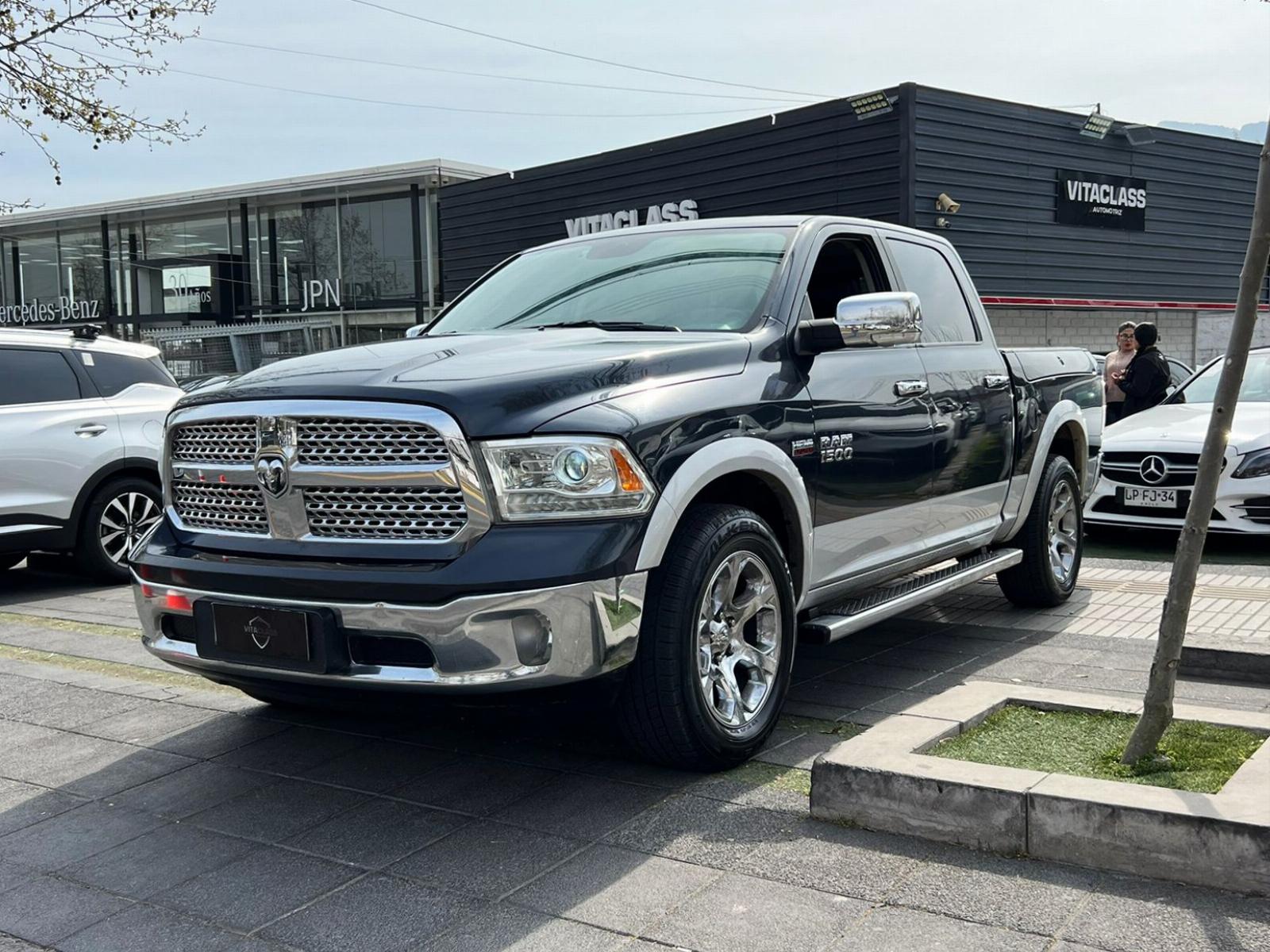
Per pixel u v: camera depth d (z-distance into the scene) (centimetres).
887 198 1686
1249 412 842
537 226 2161
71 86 982
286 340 2991
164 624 390
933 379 493
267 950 274
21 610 728
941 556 507
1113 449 846
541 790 366
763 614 392
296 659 342
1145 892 279
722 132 1866
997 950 256
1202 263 2222
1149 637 553
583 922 279
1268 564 767
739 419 380
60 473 783
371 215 2864
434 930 279
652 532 340
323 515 348
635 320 443
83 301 3288
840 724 427
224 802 370
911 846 312
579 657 328
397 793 371
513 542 326
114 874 319
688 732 357
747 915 278
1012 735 367
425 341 423
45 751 428
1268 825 272
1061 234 1934
